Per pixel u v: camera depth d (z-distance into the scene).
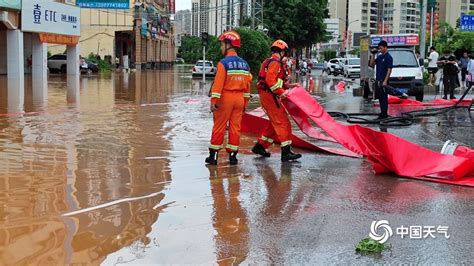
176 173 8.01
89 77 42.81
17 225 5.55
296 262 4.69
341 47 99.06
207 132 12.12
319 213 6.07
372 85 21.77
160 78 43.53
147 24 74.25
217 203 6.46
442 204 6.42
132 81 37.38
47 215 5.89
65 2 41.19
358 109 18.31
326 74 60.31
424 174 7.67
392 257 4.79
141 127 12.86
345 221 5.79
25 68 42.47
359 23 111.69
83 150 9.71
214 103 8.20
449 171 7.41
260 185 7.32
